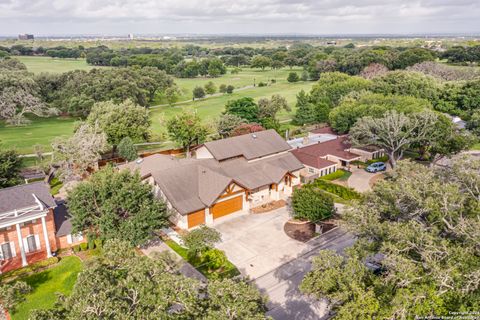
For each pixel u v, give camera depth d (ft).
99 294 55.01
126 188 115.44
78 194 114.52
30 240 117.08
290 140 235.81
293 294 99.81
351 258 72.28
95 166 192.75
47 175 181.88
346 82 320.91
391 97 236.02
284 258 116.98
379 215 87.10
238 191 144.87
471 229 65.82
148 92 379.35
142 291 56.90
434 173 95.55
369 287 64.44
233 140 172.76
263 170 161.27
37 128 275.59
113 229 112.57
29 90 292.81
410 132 175.11
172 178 140.77
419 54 478.18
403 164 105.91
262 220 141.18
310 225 137.28
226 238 128.67
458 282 58.65
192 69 599.98
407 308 59.00
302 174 186.80
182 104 392.88
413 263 65.57
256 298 61.31
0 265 108.37
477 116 228.43
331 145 211.61
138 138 215.72
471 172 84.79
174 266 75.36
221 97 429.79
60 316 56.65
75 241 125.49
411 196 81.15
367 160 204.03
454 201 75.15
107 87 310.86
